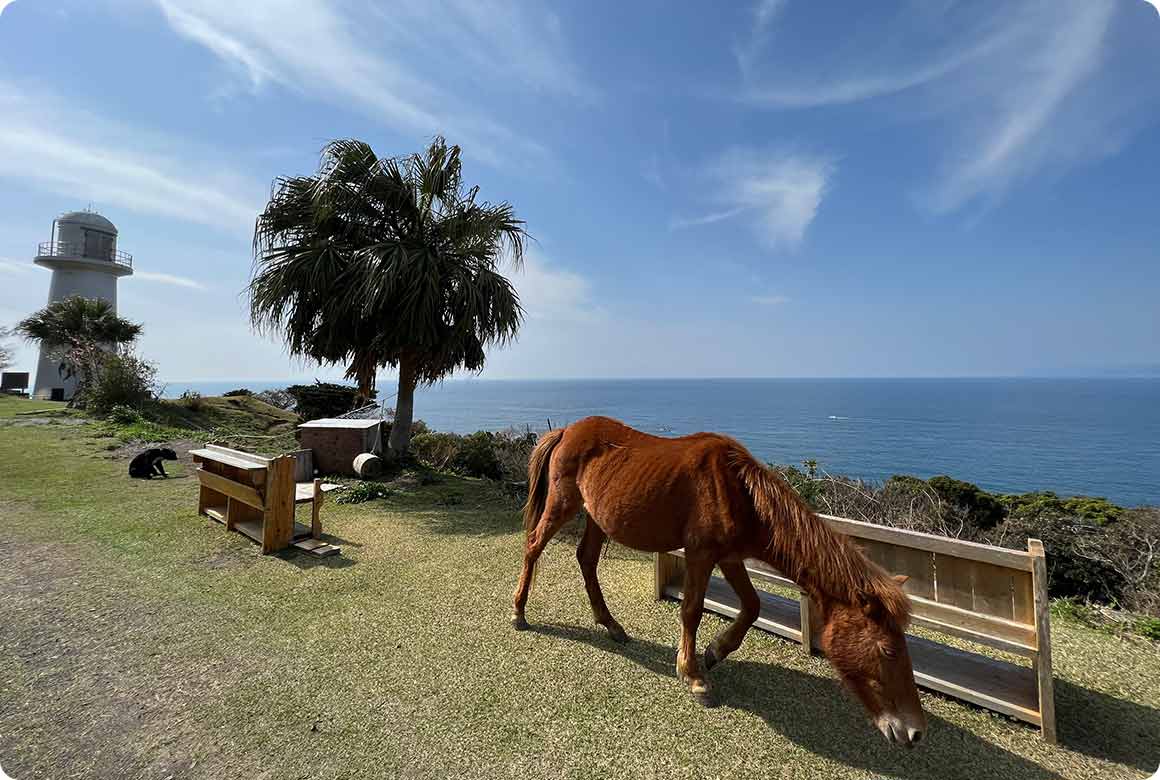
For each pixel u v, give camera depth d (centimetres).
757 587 390
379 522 549
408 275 735
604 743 210
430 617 324
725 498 243
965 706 238
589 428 314
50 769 185
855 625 199
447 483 769
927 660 265
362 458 748
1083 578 397
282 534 443
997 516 549
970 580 237
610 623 303
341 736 210
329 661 268
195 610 325
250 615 321
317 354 824
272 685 245
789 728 222
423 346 769
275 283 747
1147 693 244
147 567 396
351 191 758
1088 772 196
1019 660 291
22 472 698
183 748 200
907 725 184
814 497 561
